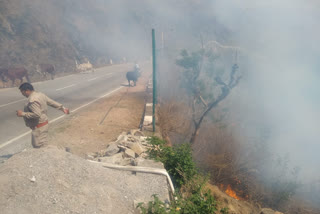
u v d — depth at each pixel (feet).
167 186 10.85
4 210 7.07
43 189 8.18
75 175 9.43
